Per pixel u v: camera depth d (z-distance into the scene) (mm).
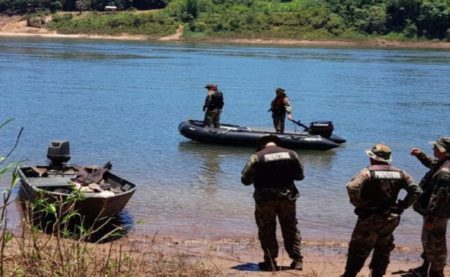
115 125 34125
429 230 10297
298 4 167250
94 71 68938
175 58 92438
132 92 51000
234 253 12938
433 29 152000
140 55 97500
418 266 12516
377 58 102938
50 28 165875
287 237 11305
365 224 9703
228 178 21734
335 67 82000
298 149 28156
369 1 162375
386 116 40844
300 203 18391
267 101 47281
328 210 17562
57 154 17906
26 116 36344
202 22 159125
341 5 161250
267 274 11047
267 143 11094
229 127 30562
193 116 38750
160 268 10164
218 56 99250
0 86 51906
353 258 9922
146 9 174750
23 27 167875
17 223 13969
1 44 120375
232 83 60156
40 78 59594
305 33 152375
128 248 12711
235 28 156125
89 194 14336
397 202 10078
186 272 10312
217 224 15656
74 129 32281
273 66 81250
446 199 9898
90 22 164500
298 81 63406
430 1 153375
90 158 24984
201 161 24922
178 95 49812
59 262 8867
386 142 31375
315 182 21734
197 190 19656
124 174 22047
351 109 43906
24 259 8867
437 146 10117
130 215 16266
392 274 11742
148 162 24453
